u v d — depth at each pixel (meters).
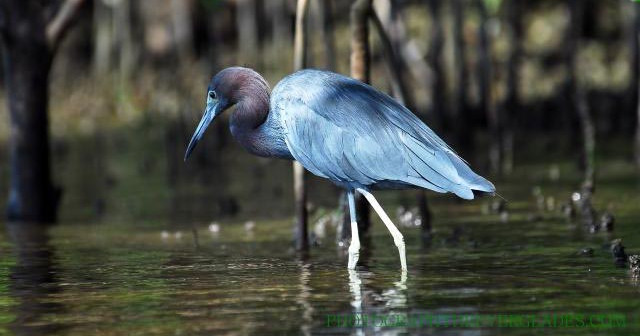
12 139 15.63
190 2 30.61
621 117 23.91
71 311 8.38
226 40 31.05
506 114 23.20
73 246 12.36
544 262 10.05
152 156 24.38
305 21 11.75
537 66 26.34
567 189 16.14
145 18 31.77
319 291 8.91
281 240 12.48
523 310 7.94
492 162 20.19
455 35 23.03
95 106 31.09
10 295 9.09
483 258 10.44
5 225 14.89
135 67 31.48
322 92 10.20
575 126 23.45
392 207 15.18
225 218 14.82
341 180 10.17
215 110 11.07
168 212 15.82
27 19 15.38
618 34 26.67
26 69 15.48
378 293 8.74
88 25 33.12
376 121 9.94
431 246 11.44
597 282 8.95
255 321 7.85
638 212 13.34
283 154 10.88
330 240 12.38
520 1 25.72
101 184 20.05
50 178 15.84
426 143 9.83
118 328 7.75
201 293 8.98
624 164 18.91
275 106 10.58
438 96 22.12
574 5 22.66
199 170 21.91
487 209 14.37
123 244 12.45
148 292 9.10
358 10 11.95
